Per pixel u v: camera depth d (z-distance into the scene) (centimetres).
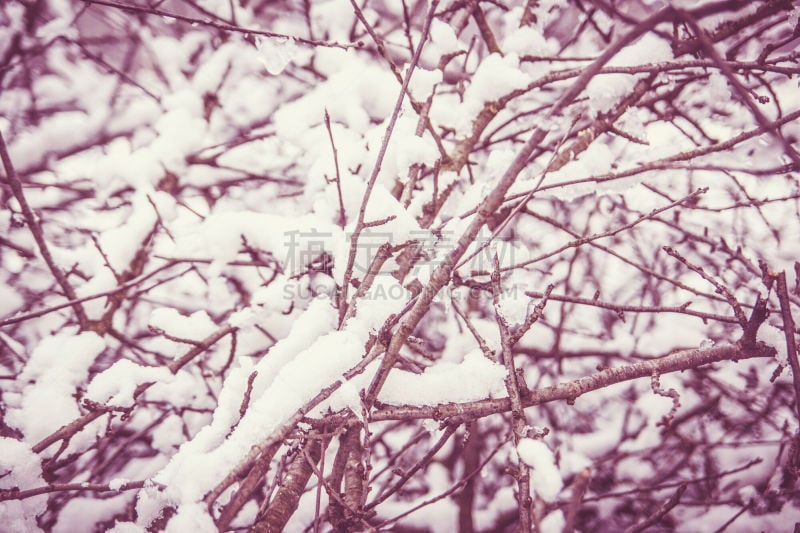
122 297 312
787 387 405
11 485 193
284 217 296
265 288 287
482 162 420
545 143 354
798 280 177
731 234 403
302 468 176
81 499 349
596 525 426
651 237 445
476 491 438
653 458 448
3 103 370
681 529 402
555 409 471
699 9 93
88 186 380
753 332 167
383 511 418
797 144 310
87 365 268
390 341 145
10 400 295
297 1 373
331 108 342
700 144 335
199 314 301
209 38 392
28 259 351
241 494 141
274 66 203
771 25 260
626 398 461
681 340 432
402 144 229
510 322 179
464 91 321
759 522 362
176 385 319
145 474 361
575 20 363
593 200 448
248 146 414
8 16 339
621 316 207
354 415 157
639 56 253
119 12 363
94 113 388
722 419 443
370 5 390
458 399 165
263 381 175
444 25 277
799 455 202
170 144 357
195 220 388
